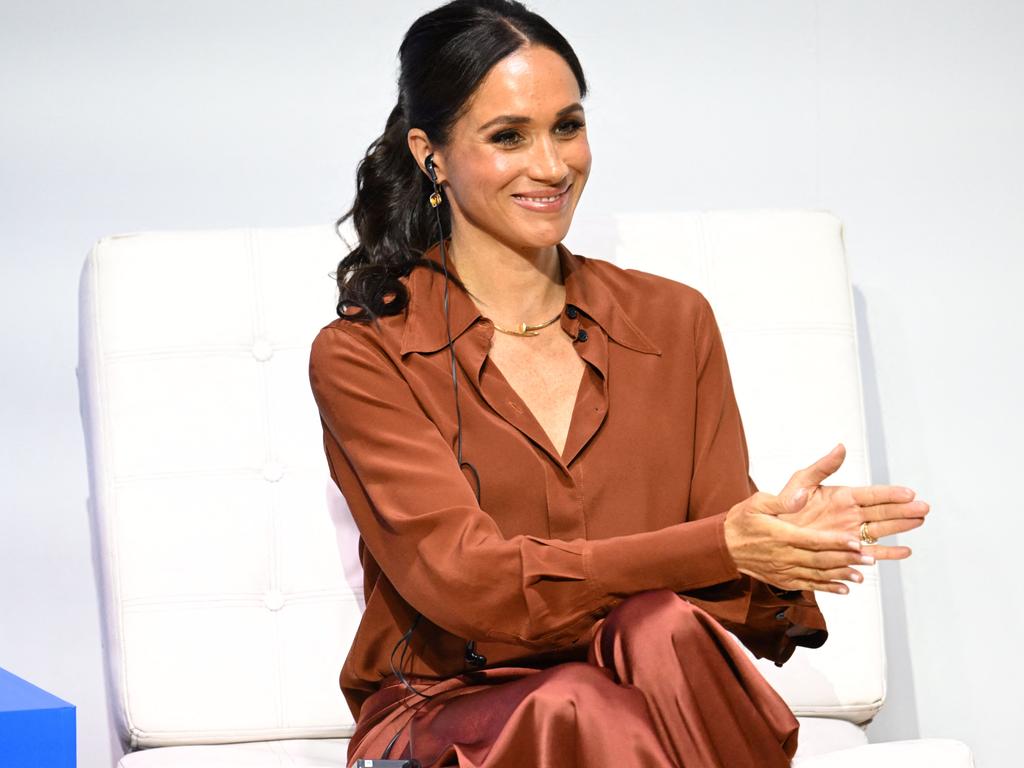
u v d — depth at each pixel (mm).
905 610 7398
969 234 7434
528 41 5125
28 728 4820
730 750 4348
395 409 5145
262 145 7180
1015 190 7453
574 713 4211
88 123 7086
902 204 7426
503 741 4230
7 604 7016
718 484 5316
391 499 5004
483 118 5094
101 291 6137
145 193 7117
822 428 6348
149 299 6125
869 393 7375
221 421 6098
